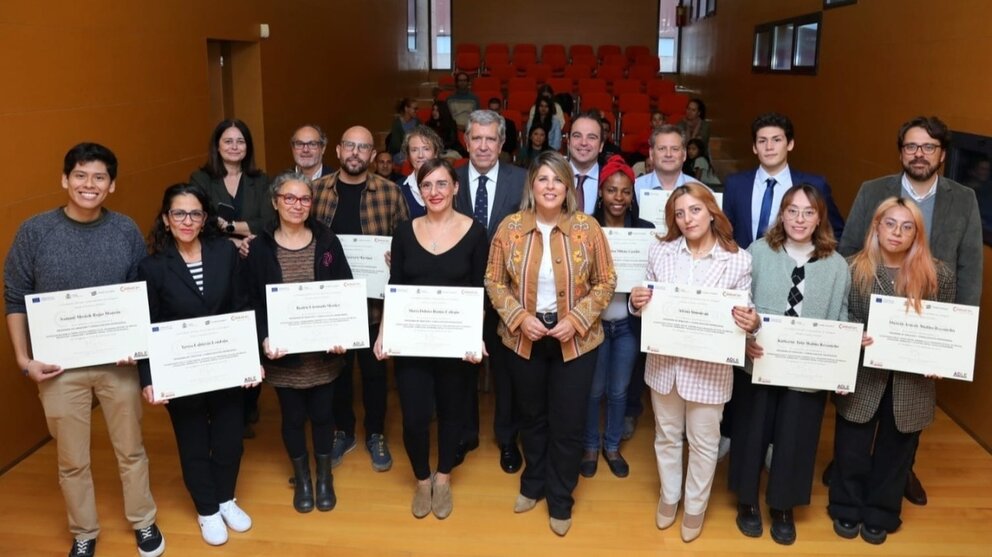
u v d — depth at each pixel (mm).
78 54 3514
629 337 3061
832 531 2781
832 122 5566
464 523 2830
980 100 3436
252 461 3295
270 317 2627
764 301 2578
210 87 5555
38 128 3250
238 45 5727
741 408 2709
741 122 8461
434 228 2686
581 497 3010
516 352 2633
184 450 2611
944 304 2441
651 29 12898
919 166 2758
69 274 2369
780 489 2654
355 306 2689
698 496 2662
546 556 2631
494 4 12969
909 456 2641
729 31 9070
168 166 4371
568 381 2604
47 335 2330
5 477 3133
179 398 2551
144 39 4086
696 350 2463
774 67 7223
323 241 2770
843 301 2545
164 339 2443
